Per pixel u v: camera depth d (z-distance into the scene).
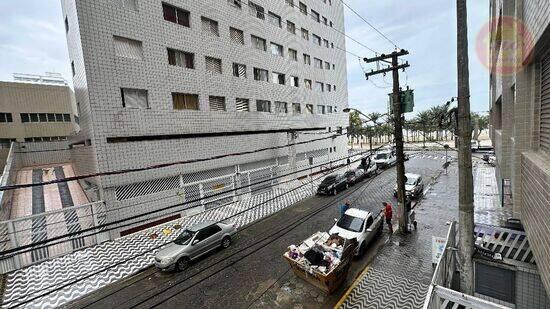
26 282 9.79
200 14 18.39
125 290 9.48
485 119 62.41
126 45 14.81
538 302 6.29
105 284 9.87
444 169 28.36
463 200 5.96
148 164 15.30
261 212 17.31
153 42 15.80
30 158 26.22
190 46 17.72
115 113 14.23
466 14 5.60
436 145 54.78
